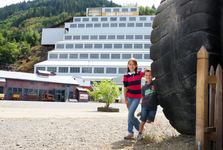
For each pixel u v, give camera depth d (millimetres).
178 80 2516
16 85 34094
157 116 8578
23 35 180750
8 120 5887
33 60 127938
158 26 2850
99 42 73250
